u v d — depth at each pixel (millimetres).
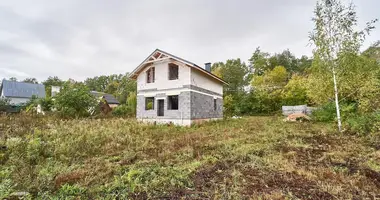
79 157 5242
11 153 5047
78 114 14883
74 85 16578
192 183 3459
